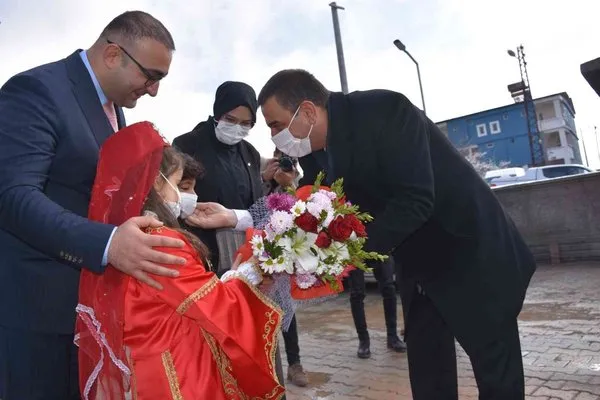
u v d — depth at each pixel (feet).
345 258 6.37
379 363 14.73
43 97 6.17
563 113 146.41
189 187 8.25
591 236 27.14
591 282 22.39
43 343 6.39
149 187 6.01
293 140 7.80
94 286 5.88
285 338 13.64
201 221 8.39
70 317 6.43
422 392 8.59
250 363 5.81
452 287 7.73
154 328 5.76
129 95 6.90
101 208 6.04
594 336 14.88
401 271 8.52
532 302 20.12
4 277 6.38
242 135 10.64
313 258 6.32
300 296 6.91
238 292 6.14
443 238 7.80
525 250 8.23
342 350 16.34
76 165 6.41
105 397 5.93
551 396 11.09
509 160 143.74
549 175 45.68
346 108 7.49
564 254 27.91
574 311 18.01
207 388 5.71
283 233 6.37
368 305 23.11
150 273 5.38
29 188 5.60
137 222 5.40
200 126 11.35
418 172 7.12
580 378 11.87
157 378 5.62
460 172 7.82
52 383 6.50
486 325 7.53
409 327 8.69
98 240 5.28
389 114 7.34
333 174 7.64
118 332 5.68
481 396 7.70
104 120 6.80
